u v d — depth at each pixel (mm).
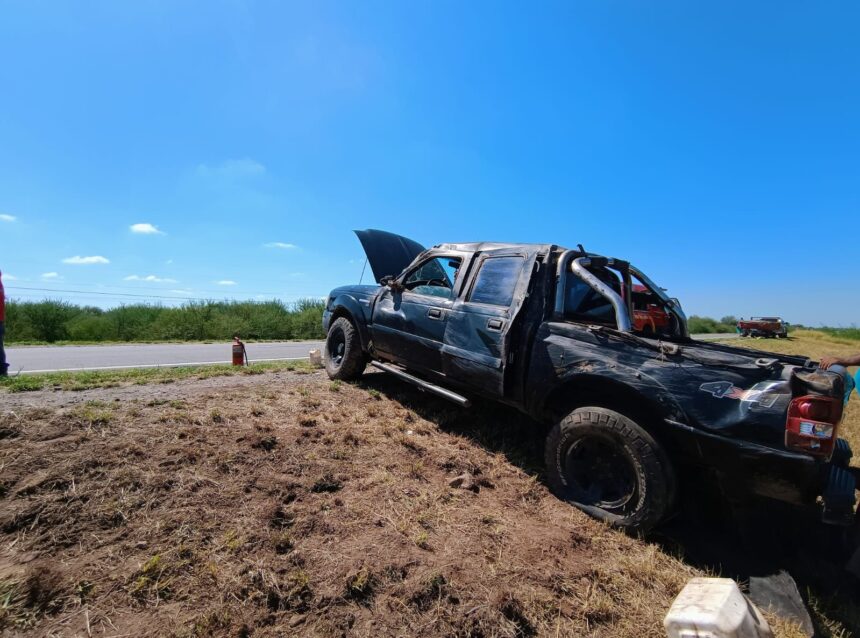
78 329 15383
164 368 6676
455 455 3664
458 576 2223
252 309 19438
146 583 1989
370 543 2398
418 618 1952
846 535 2709
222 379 5621
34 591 1875
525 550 2531
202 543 2273
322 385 5305
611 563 2531
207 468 2930
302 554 2254
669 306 4590
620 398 3084
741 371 2557
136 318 16781
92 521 2346
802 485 2342
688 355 2740
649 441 2725
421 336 4391
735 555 2627
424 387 4301
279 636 1799
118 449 2984
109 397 4352
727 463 2521
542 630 2004
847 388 2537
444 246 4672
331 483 2963
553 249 3791
